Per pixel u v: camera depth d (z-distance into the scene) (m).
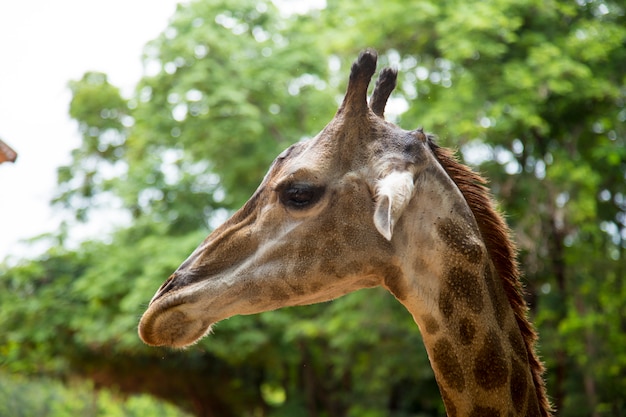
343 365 15.74
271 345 15.66
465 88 12.61
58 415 17.08
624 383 12.09
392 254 3.09
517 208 12.84
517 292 3.29
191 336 3.07
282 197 3.10
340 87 15.01
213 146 14.13
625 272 12.92
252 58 14.88
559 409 12.88
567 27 13.71
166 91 15.13
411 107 13.35
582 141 14.04
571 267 13.08
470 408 3.10
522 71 12.43
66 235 16.89
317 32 15.55
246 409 19.47
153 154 16.95
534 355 3.30
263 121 14.66
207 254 3.13
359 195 3.08
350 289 3.16
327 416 18.14
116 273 14.85
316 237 3.07
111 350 15.88
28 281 16.53
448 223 3.14
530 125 12.26
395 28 13.52
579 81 12.68
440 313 3.11
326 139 3.17
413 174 3.07
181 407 19.50
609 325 12.29
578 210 12.35
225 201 15.93
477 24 12.45
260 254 3.09
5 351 16.08
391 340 14.75
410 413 17.77
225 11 15.23
